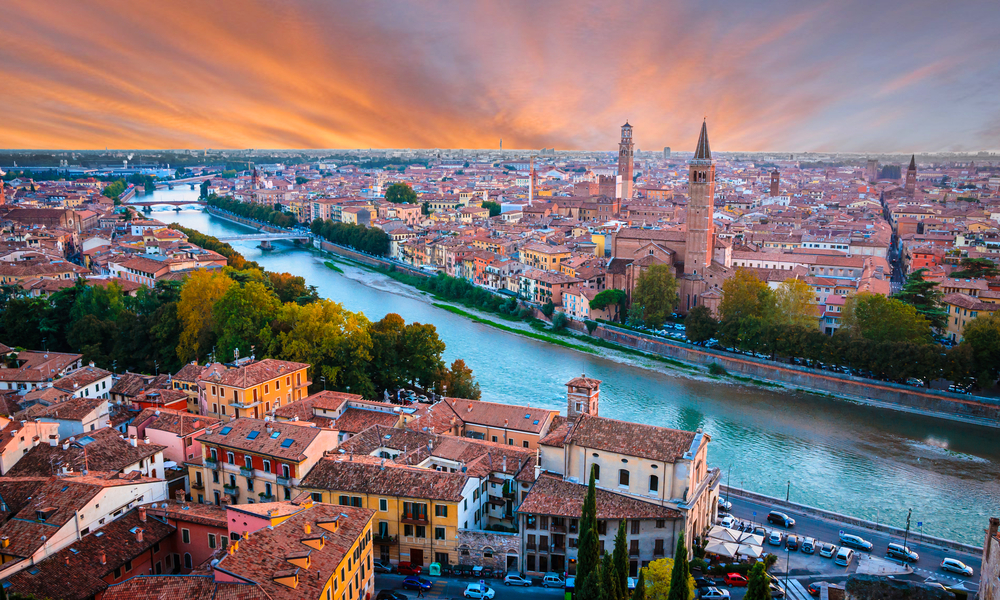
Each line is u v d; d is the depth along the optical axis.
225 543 99.81
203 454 123.31
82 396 158.38
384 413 146.25
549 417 143.25
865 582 75.19
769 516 126.19
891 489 147.88
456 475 112.31
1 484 103.25
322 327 177.50
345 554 87.75
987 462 161.88
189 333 197.62
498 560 109.38
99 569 92.06
